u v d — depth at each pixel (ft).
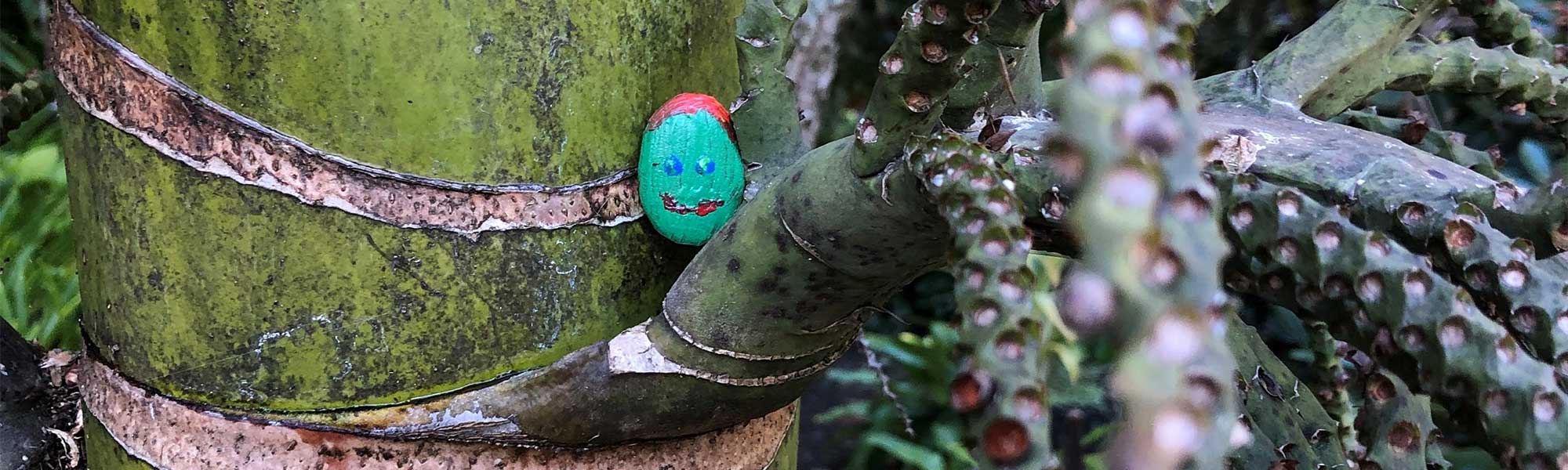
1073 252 1.94
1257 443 2.17
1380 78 2.58
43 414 2.46
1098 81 1.30
